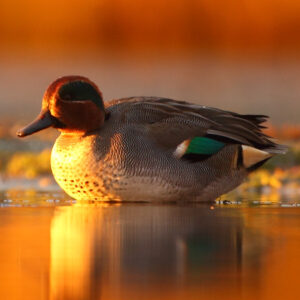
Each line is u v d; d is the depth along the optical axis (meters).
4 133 26.67
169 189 14.12
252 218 12.89
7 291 8.80
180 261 9.98
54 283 9.09
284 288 8.88
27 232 11.75
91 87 14.21
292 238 11.33
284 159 19.72
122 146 13.92
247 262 9.97
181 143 14.17
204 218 12.87
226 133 14.39
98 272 9.52
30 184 17.97
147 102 14.62
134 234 11.54
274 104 33.91
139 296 8.60
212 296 8.60
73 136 14.23
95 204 14.20
